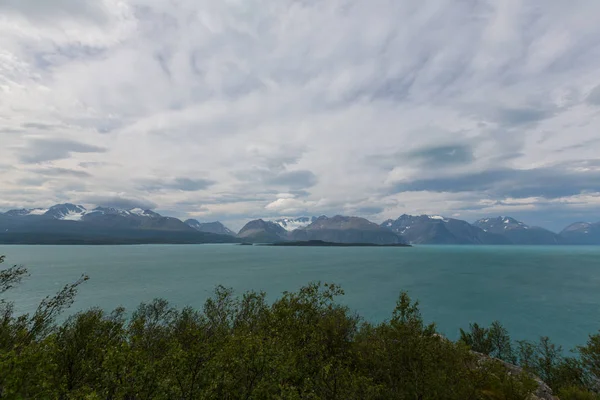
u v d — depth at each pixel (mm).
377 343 15711
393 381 14102
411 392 13336
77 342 12992
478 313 102125
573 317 97750
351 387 12156
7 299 101500
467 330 82875
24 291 117562
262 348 11578
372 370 14828
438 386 12875
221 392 10547
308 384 12289
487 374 15133
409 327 14703
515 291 144250
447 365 14031
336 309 20125
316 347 15398
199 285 145625
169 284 149125
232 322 19703
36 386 8906
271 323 17094
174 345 11344
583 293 139375
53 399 9117
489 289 149125
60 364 11883
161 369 10227
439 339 15414
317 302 19516
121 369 9438
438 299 124000
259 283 155875
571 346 71688
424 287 152875
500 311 105062
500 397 15961
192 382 10016
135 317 22625
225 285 146250
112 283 150500
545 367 34875
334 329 17750
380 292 135500
